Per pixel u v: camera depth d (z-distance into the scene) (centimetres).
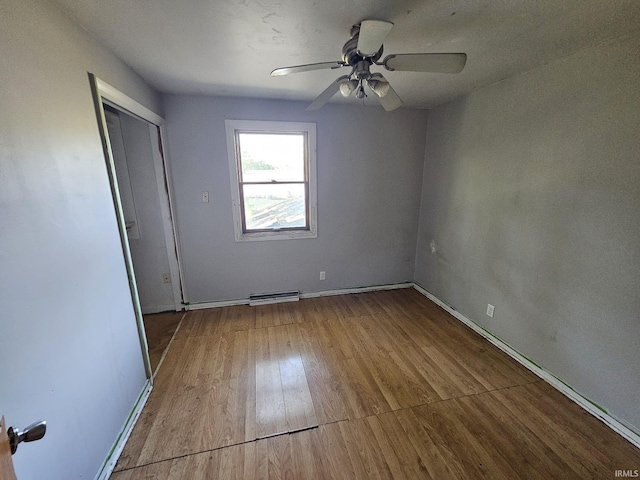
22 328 97
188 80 223
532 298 213
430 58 134
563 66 180
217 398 191
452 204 296
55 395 111
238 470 144
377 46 118
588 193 171
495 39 157
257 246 318
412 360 230
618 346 162
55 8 120
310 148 306
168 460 149
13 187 95
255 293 330
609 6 125
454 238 296
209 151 282
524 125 209
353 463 148
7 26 95
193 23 139
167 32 147
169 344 252
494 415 177
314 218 326
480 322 268
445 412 179
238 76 215
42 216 108
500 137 232
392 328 279
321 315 304
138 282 298
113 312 159
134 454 152
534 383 204
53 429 109
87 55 143
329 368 221
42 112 110
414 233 364
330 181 321
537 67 196
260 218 319
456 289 299
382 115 318
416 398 191
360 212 339
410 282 378
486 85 239
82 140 136
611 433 163
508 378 209
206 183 289
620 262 158
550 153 192
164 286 304
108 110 247
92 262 140
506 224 231
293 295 336
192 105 270
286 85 238
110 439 148
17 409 93
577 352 184
